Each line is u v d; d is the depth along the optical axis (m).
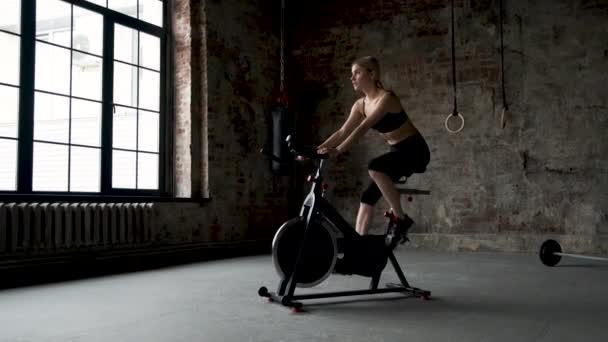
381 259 3.44
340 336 2.50
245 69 7.03
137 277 4.57
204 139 6.31
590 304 3.29
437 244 6.81
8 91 4.54
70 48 5.05
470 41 6.85
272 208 7.39
